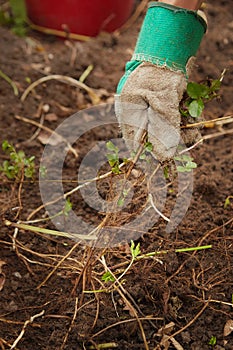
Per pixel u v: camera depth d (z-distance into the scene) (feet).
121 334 5.91
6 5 10.43
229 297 6.23
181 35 5.32
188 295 6.18
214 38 9.71
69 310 6.10
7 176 7.34
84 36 9.77
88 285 6.23
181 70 5.36
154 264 6.31
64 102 8.64
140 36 5.53
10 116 8.38
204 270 6.40
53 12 9.55
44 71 9.09
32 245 6.70
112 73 9.10
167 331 5.95
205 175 7.47
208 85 5.83
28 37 9.77
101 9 9.46
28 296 6.23
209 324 6.05
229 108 8.64
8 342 5.85
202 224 6.84
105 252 6.23
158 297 6.16
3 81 8.86
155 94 5.26
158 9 5.37
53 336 5.90
